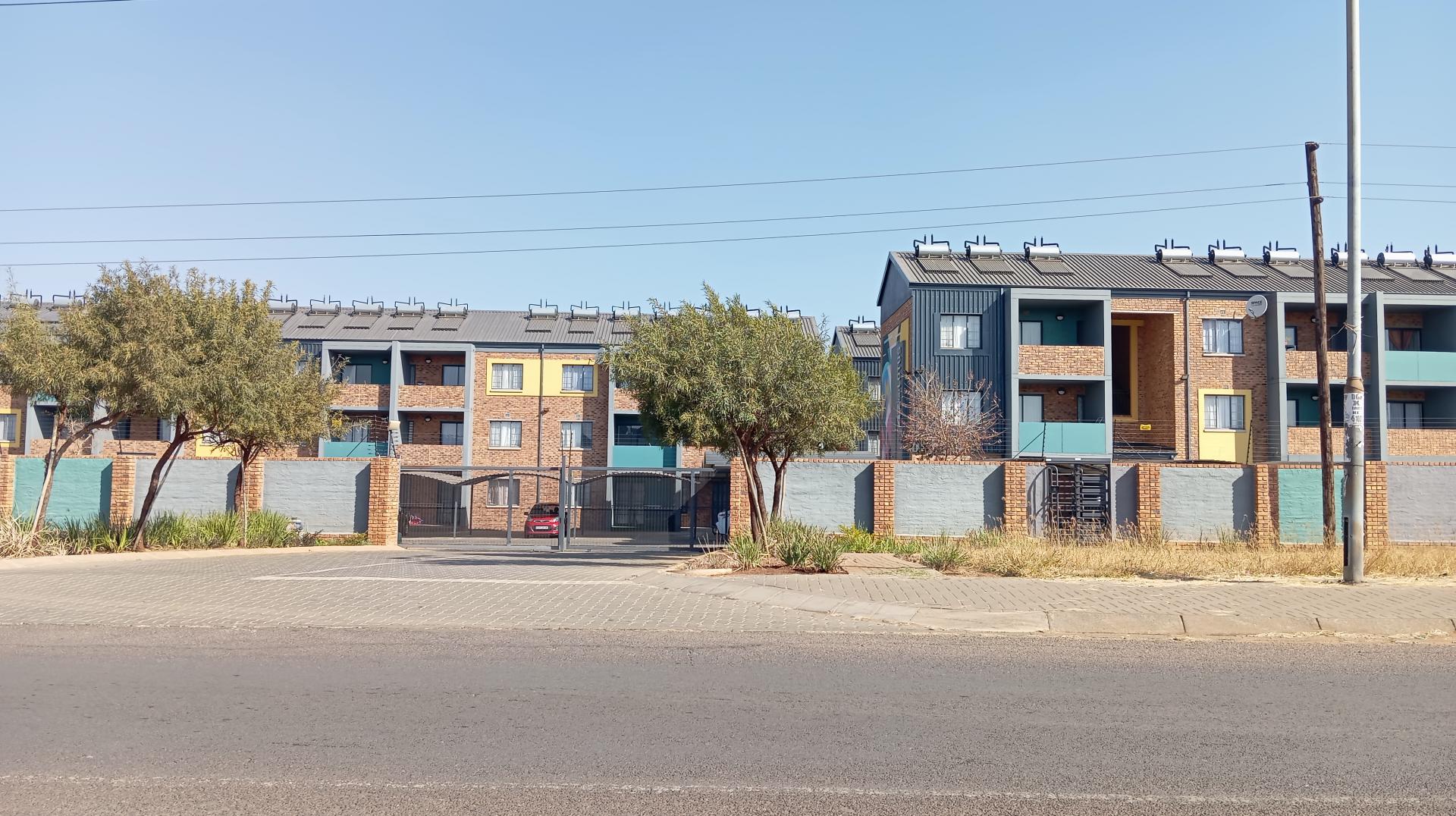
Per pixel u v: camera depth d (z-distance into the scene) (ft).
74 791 17.26
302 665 27.73
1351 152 44.78
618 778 18.01
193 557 64.75
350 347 152.66
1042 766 18.84
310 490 83.05
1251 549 67.31
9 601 39.81
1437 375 123.65
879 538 73.05
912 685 25.57
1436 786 17.80
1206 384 127.54
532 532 108.06
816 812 16.34
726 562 53.52
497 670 27.25
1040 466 78.13
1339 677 26.73
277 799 16.88
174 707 22.95
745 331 55.98
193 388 60.23
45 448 142.10
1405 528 78.18
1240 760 19.26
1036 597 40.04
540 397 156.46
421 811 16.30
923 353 127.44
